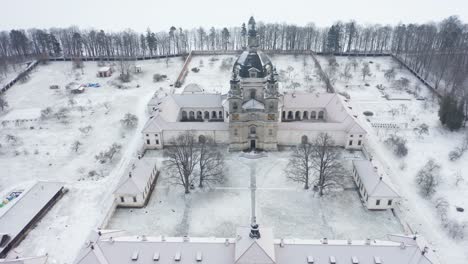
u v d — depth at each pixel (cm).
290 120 17100
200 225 10831
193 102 17188
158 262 8138
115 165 13825
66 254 9812
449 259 9519
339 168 12712
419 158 14025
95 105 19438
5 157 14538
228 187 12500
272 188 12425
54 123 17438
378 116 17538
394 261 7925
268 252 7738
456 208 11331
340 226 10719
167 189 12438
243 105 13838
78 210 11438
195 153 13638
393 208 11300
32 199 11338
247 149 14650
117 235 9019
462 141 15175
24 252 9856
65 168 13725
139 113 18338
